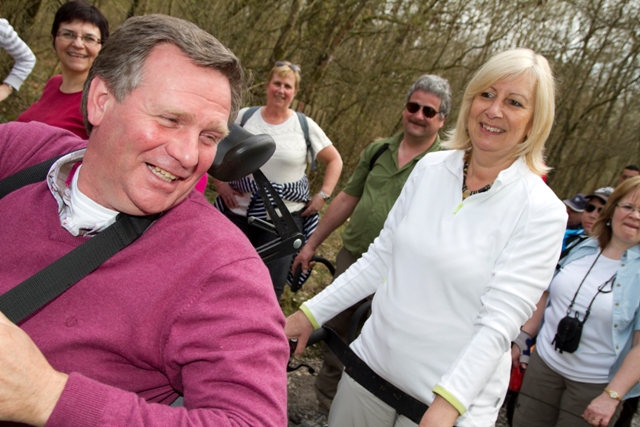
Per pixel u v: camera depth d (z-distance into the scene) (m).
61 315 0.97
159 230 1.03
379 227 2.63
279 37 7.46
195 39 0.97
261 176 1.71
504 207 1.41
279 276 2.84
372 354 1.63
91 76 1.04
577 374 2.43
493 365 1.31
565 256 2.65
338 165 3.25
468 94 1.53
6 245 1.10
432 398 1.47
